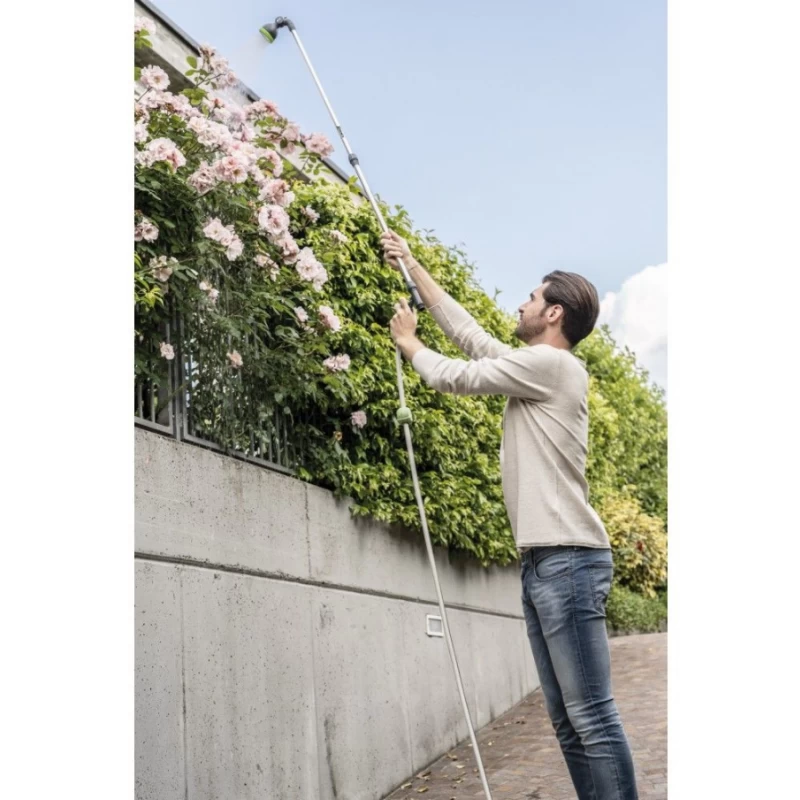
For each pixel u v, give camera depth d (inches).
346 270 154.3
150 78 118.7
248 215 127.6
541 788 142.5
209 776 108.2
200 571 111.7
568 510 94.4
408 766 154.5
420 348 105.0
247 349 129.2
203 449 116.0
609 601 310.7
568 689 93.4
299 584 132.1
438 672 170.4
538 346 98.4
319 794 129.1
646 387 369.4
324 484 148.0
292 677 127.1
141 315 111.7
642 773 142.9
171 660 104.7
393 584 158.7
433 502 164.1
